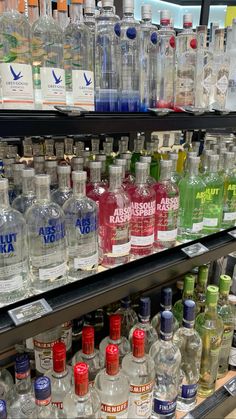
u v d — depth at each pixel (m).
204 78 1.08
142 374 0.98
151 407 1.01
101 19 0.92
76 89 0.79
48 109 0.74
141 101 0.97
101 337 1.23
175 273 0.99
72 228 0.84
